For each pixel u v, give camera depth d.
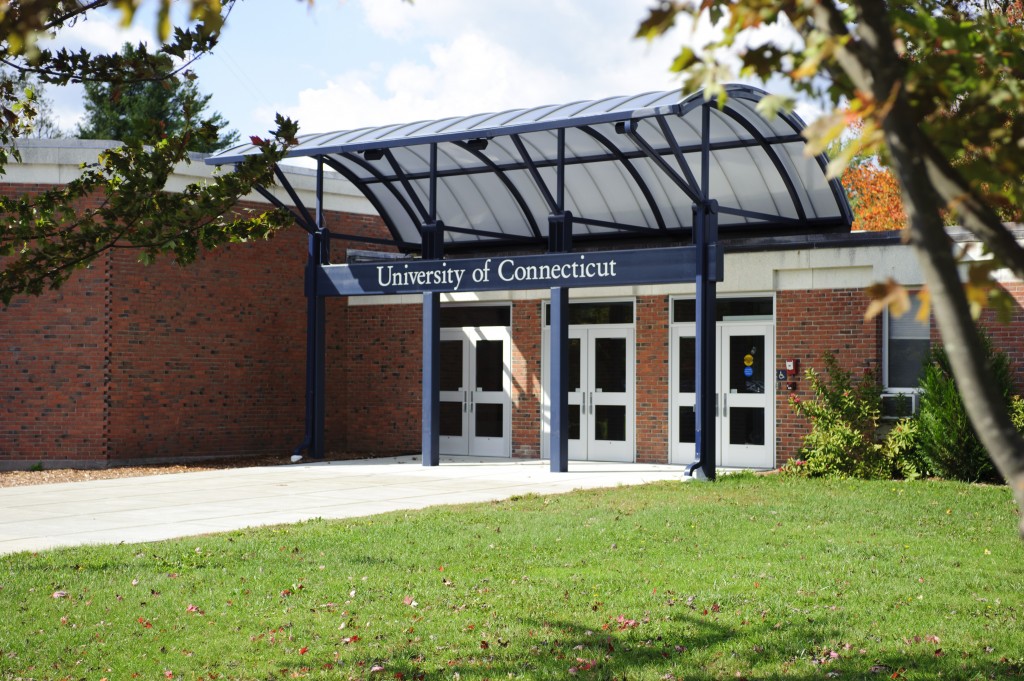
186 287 21.14
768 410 18.44
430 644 6.96
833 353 17.73
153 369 20.69
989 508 12.94
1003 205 2.67
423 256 19.69
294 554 9.92
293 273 22.77
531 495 14.43
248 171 6.22
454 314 22.16
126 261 20.39
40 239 5.85
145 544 10.55
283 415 22.56
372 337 23.08
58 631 7.22
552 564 9.48
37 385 20.14
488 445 21.69
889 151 2.24
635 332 19.92
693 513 12.44
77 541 10.98
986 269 2.34
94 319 20.12
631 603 7.96
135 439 20.41
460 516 12.37
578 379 20.58
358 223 23.95
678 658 6.61
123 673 6.40
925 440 16.27
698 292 16.70
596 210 22.59
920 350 17.16
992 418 2.10
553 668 6.44
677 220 22.00
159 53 5.54
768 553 9.94
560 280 18.05
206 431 21.38
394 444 22.77
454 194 23.34
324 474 18.11
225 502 14.27
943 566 9.29
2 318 20.16
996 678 6.09
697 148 19.73
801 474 16.84
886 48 2.22
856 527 11.48
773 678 6.20
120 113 46.81
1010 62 2.71
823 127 2.30
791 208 20.84
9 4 3.22
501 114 18.78
